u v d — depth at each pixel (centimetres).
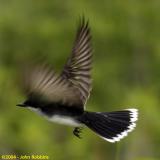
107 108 2042
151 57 2095
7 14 2031
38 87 537
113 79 2056
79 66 635
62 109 598
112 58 2069
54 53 2023
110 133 650
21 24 2028
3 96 1855
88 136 1900
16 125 1892
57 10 2041
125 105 1986
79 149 1881
